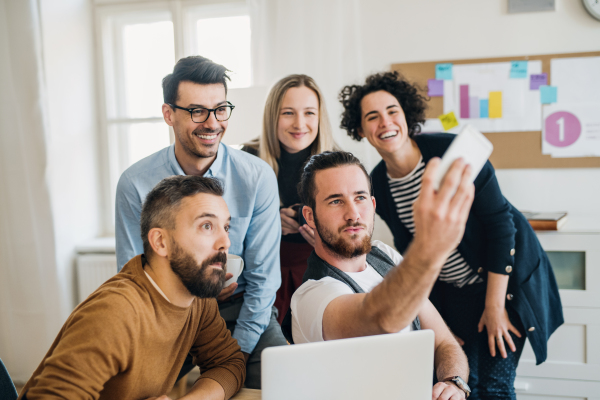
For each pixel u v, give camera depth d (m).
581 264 2.04
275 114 2.17
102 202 3.09
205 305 1.16
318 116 2.20
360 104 2.02
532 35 2.44
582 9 2.38
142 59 3.04
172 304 1.02
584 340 2.04
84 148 2.94
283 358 0.76
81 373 0.88
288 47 2.49
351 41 2.51
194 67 1.46
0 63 2.65
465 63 2.51
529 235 1.97
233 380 1.13
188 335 1.10
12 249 2.72
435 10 2.52
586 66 2.39
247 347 1.54
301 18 2.48
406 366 0.81
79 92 2.90
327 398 0.78
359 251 1.10
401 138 1.97
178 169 1.59
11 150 2.68
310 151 2.22
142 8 2.93
